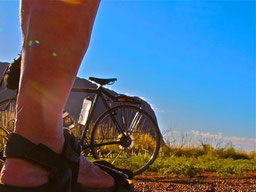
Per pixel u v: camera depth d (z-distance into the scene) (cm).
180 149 1073
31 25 119
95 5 125
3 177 121
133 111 634
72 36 120
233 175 573
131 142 626
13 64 286
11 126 575
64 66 120
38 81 119
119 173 159
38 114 121
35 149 121
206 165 655
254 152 1162
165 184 462
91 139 607
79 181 147
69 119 590
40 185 123
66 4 118
